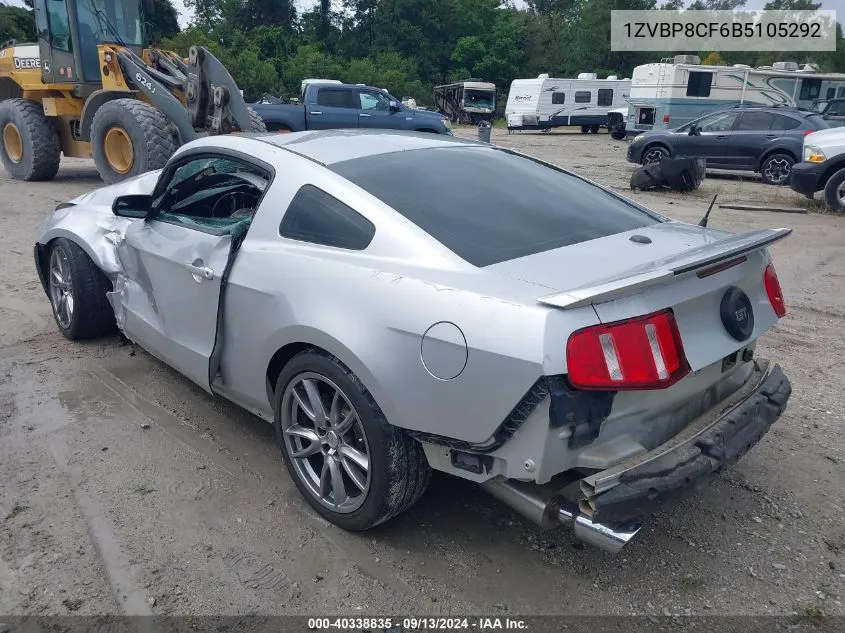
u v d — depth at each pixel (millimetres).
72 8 11109
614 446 2338
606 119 34656
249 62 46094
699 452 2404
